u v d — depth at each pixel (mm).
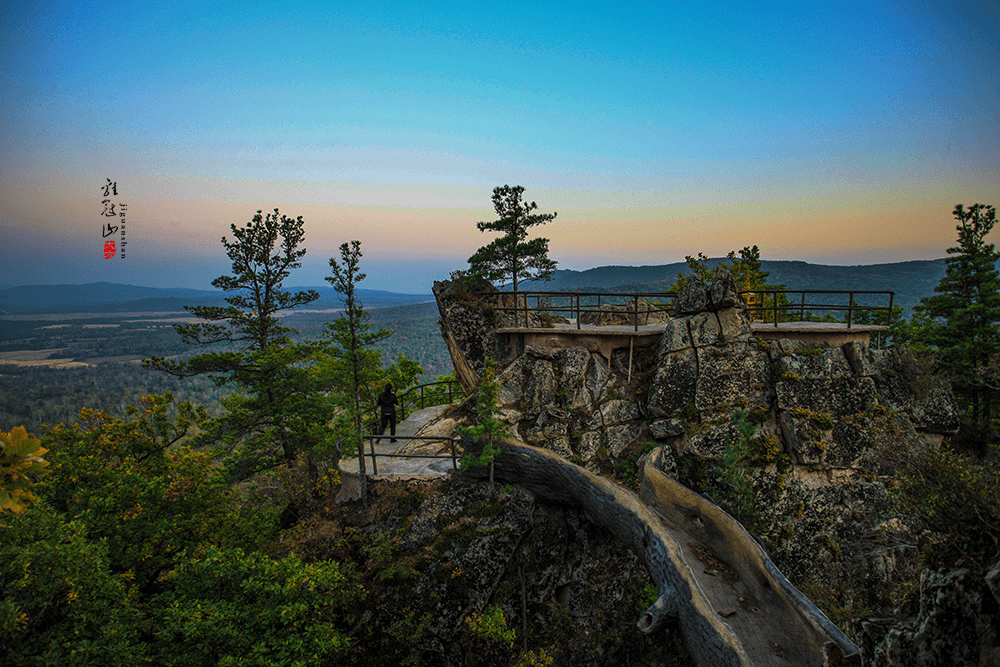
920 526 7414
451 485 14211
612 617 13219
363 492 14461
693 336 15867
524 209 21203
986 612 5824
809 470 14773
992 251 22703
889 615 7062
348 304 13930
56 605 10625
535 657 12328
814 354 15766
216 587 11844
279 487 18406
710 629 8984
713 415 15125
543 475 13742
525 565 13273
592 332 17062
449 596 12414
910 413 15914
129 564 13711
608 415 15875
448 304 19422
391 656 12062
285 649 10641
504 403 16594
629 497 12516
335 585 11656
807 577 14109
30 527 10648
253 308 22609
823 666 8109
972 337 22312
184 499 15289
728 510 13539
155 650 10922
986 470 6566
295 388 20078
